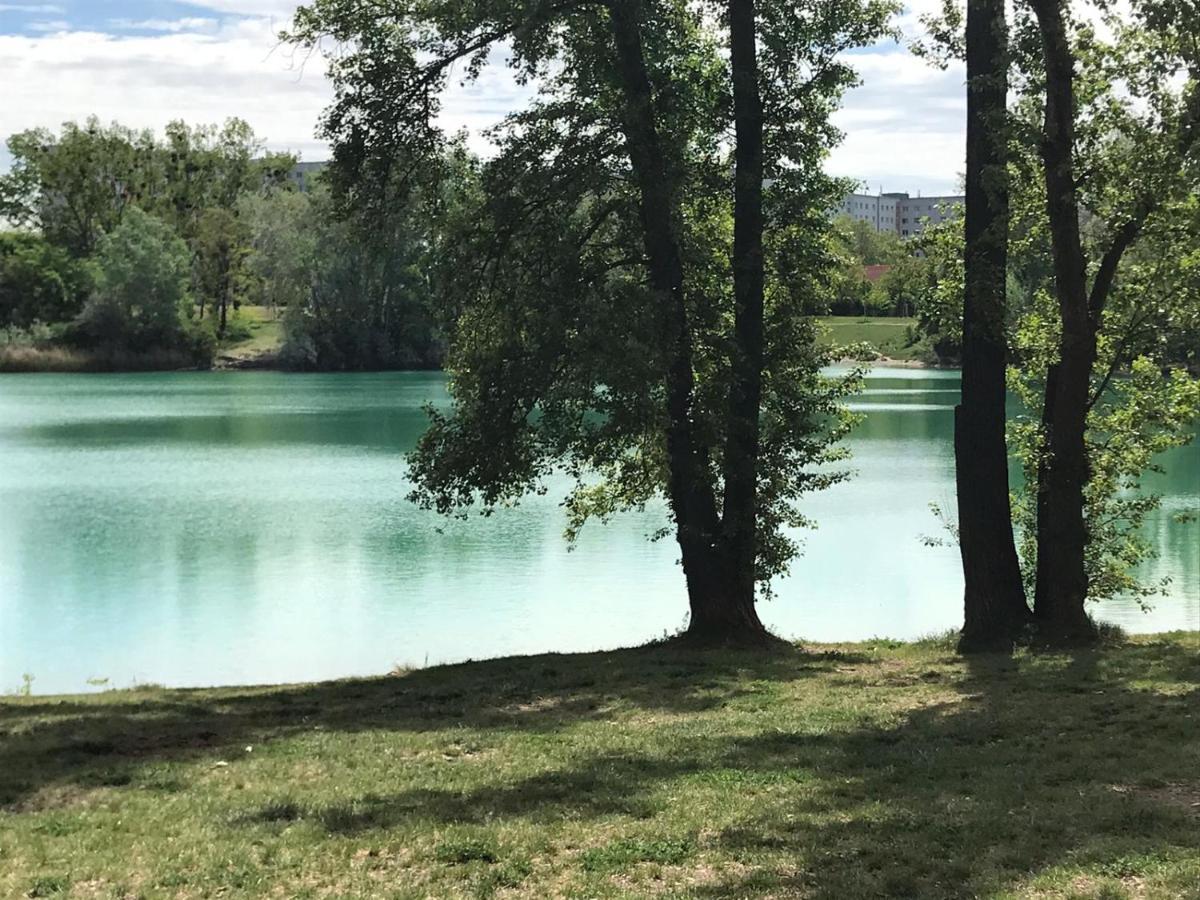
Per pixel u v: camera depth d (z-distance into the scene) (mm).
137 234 102562
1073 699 10289
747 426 15398
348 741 9844
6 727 10570
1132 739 8508
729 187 15859
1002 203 14078
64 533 29781
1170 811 6512
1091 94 14344
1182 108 13242
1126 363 16672
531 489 16406
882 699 11070
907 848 6125
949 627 19719
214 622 20891
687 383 15367
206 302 113062
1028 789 7242
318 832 6906
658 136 15234
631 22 14531
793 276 16422
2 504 34281
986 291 14094
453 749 9453
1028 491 17531
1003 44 13742
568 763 8680
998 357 14391
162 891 5957
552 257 15242
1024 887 5473
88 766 8961
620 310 14203
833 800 7223
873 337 105625
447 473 15500
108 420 60156
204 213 116125
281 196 105250
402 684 13211
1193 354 16688
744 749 8930
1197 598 21844
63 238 113562
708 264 15617
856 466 41812
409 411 65062
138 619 21156
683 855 6258
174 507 33688
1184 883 5336
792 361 16516
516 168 15227
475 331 16125
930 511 32656
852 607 21844
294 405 68812
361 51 15320
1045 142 13578
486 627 20375
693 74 15961
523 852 6414
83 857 6520
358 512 32750
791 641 16016
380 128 15391
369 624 20672
